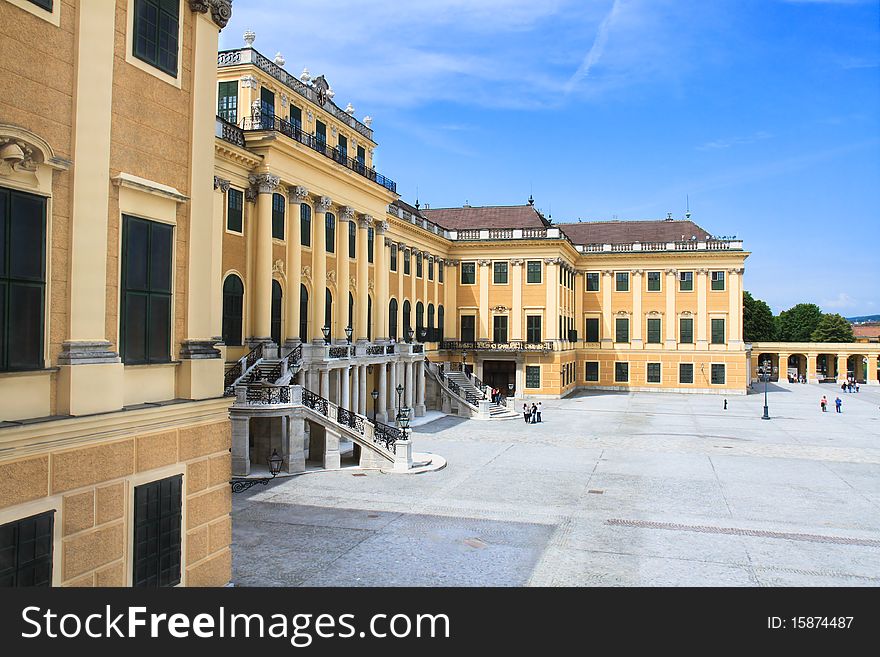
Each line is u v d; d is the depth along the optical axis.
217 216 29.16
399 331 50.00
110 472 10.12
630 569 17.05
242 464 27.08
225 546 12.66
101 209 9.98
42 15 9.14
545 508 23.03
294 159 33.53
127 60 10.57
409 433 29.64
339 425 29.11
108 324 10.18
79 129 9.61
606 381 72.00
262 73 33.06
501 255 63.81
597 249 72.31
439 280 62.22
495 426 44.16
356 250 40.91
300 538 19.23
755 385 86.19
